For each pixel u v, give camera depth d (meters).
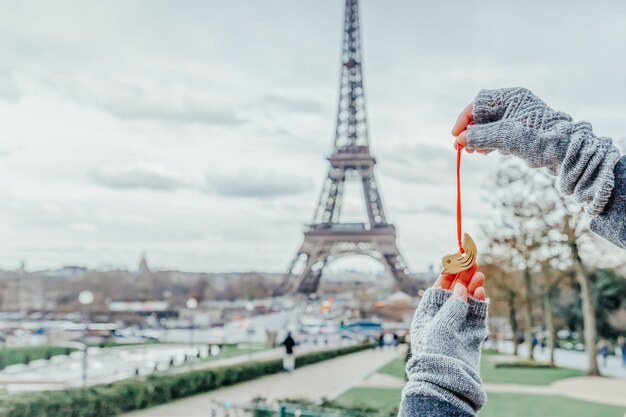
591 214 2.42
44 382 36.25
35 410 20.83
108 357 66.00
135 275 188.25
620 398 30.89
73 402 22.64
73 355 68.94
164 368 50.41
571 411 26.50
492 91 2.70
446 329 2.59
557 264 46.44
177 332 123.75
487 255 52.47
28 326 120.81
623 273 70.69
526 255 46.97
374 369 49.22
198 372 33.69
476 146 2.66
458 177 2.80
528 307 54.47
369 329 104.94
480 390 2.51
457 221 2.80
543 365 50.44
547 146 2.48
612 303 70.25
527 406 28.02
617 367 52.81
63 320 152.12
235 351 73.69
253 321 109.88
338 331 106.25
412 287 88.50
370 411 21.33
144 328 133.00
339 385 38.03
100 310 159.62
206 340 100.31
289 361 46.16
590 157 2.38
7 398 20.86
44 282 185.38
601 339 72.19
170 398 29.94
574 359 64.31
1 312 178.00
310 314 117.69
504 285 57.69
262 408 18.17
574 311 79.00
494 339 79.69
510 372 45.75
